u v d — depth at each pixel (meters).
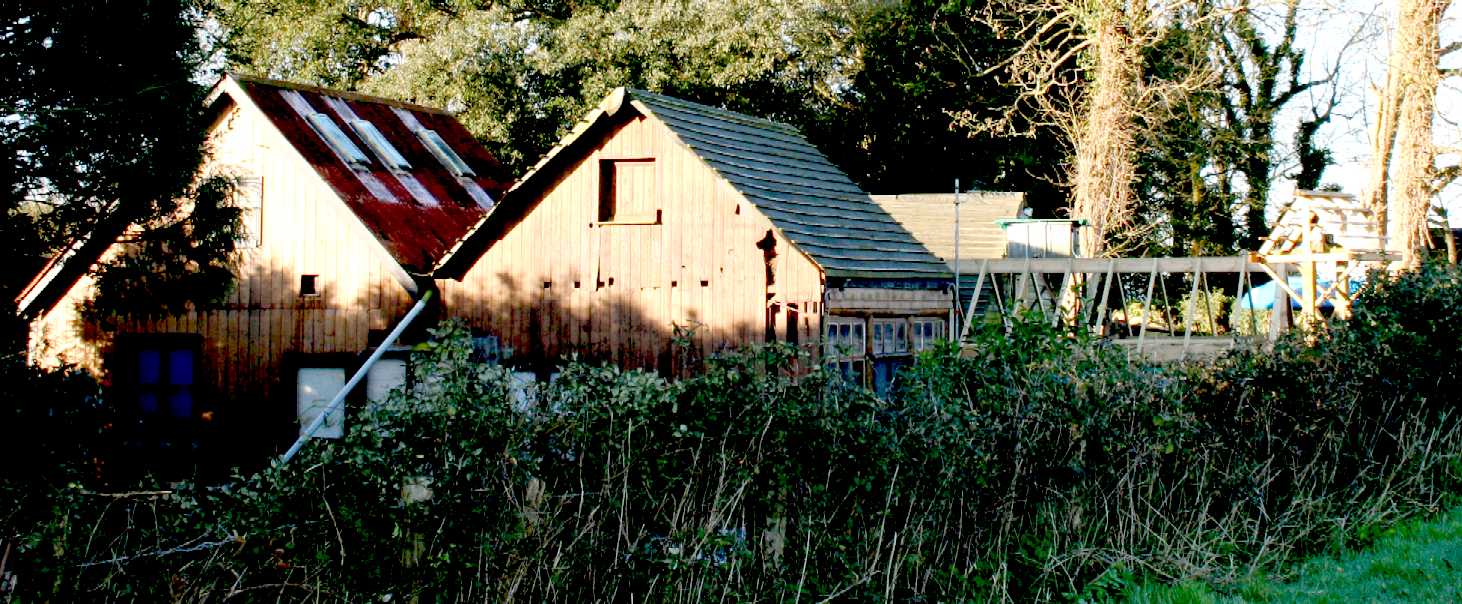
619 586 8.47
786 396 8.93
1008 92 42.09
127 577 7.27
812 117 40.84
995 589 9.80
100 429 12.92
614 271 19.28
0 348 14.72
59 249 18.98
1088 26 32.53
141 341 21.66
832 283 18.11
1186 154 42.69
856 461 9.08
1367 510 12.62
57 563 7.09
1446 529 12.11
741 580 8.73
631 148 19.23
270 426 20.83
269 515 7.32
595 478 8.38
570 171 19.64
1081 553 10.40
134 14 17.84
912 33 41.41
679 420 8.64
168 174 17.97
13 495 7.22
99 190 17.83
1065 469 10.54
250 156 21.33
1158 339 25.69
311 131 22.36
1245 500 11.74
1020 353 10.27
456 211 23.45
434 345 7.94
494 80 35.34
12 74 17.19
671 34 35.41
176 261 19.53
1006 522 10.18
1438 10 26.50
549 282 19.70
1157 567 10.76
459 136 26.97
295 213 20.98
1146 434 11.12
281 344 20.92
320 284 20.77
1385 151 31.70
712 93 37.34
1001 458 10.18
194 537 7.34
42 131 16.47
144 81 17.88
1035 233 30.20
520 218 20.00
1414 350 14.20
